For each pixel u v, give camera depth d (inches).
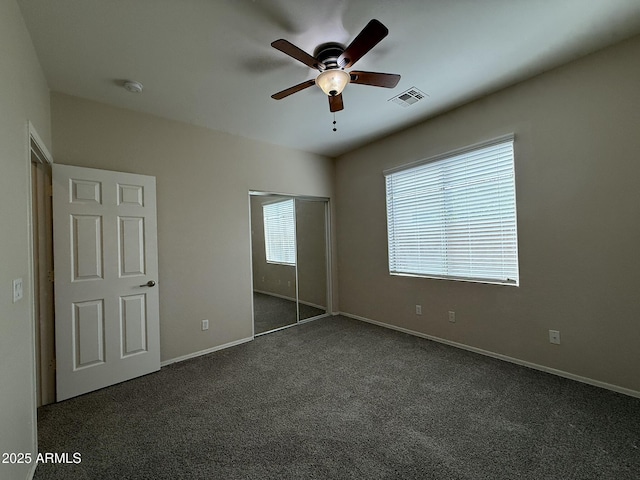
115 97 98.6
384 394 86.7
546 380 91.4
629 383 81.2
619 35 77.4
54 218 87.9
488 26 72.0
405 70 90.4
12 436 50.2
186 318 118.0
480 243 113.3
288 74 88.4
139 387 94.4
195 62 81.7
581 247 88.6
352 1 62.3
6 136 51.6
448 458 61.2
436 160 124.4
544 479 55.5
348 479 56.5
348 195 170.4
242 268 135.3
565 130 90.4
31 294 62.7
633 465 58.0
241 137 137.6
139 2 60.1
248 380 97.7
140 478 58.1
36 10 61.2
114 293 97.5
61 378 87.3
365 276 162.2
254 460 62.0
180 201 117.9
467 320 118.3
